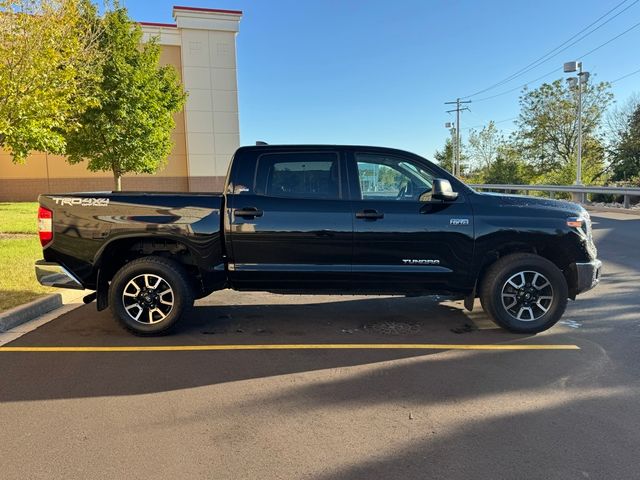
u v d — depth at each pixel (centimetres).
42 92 1026
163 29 2583
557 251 522
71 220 509
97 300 521
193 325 562
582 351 466
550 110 4800
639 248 1059
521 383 395
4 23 976
